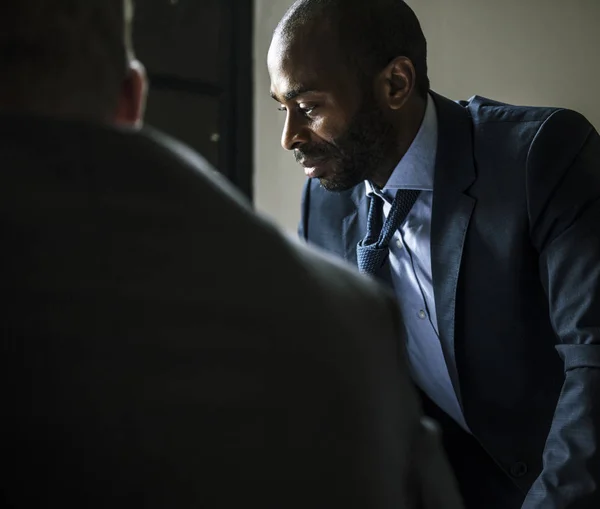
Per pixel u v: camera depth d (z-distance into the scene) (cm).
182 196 47
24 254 43
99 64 49
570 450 112
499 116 133
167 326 45
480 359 132
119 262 44
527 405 134
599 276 118
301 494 46
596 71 311
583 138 126
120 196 45
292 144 126
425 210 134
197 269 46
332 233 148
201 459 44
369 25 123
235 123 248
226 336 46
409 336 142
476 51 288
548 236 124
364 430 49
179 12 236
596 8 310
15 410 41
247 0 249
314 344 48
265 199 252
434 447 59
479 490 143
